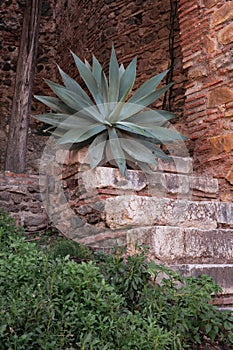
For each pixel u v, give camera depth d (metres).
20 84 7.25
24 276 2.27
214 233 3.07
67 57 8.98
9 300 2.08
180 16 4.67
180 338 2.29
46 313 2.04
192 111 4.45
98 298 2.18
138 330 2.12
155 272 2.45
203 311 2.40
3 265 2.34
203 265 2.85
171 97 5.98
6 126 8.97
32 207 5.51
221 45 4.21
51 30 9.78
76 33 8.58
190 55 4.53
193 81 4.49
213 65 4.28
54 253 3.34
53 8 9.82
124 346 2.02
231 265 2.92
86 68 4.12
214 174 4.14
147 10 6.71
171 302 2.52
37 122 9.08
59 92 3.94
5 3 9.64
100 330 2.10
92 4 7.93
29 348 1.93
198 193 3.79
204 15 4.43
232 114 4.05
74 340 2.10
